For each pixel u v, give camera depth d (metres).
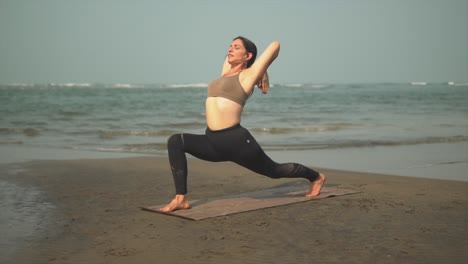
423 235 3.87
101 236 3.86
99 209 4.85
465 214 4.57
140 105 35.12
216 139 4.46
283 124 18.36
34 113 24.94
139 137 14.33
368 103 38.94
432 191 5.80
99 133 15.18
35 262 3.24
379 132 15.29
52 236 3.86
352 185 6.32
